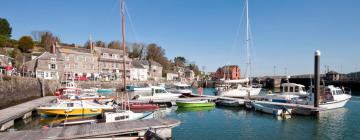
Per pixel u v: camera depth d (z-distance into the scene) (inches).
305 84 2972.4
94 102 1003.3
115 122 645.9
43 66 2427.4
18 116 791.1
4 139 491.5
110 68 3102.9
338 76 3034.0
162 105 1251.2
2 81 1063.0
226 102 1290.6
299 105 1050.1
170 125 617.9
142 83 3034.0
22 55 2741.1
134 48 4603.8
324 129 774.5
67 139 510.6
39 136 514.3
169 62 5034.5
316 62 1032.2
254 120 915.4
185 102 1195.3
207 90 2854.3
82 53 2778.1
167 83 3378.4
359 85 2433.6
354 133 727.7
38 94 1568.7
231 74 4069.9
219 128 785.6
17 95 1223.5
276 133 728.3
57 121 826.8
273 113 1015.0
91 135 532.7
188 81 3848.4
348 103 1385.3
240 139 665.0
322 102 1087.6
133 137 549.6
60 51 2598.4
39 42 3981.3
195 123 859.4
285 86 1434.5
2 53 2539.4
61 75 2493.8
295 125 830.5
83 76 2674.7
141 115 763.4
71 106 900.6
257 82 3663.9
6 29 3540.8
